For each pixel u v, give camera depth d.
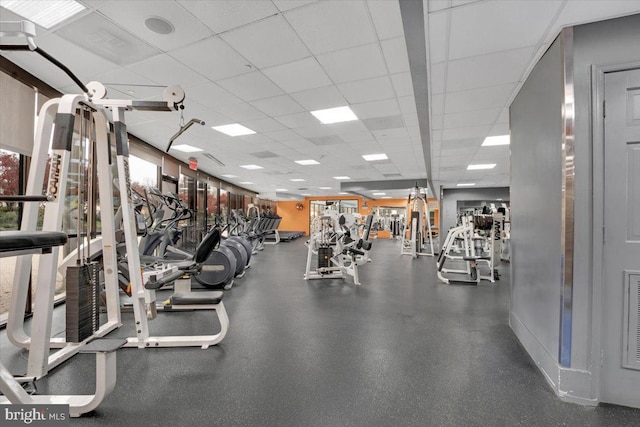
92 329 2.32
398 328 3.02
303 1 2.15
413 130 5.13
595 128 1.82
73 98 2.12
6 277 3.77
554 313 1.97
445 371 2.16
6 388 1.30
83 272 2.21
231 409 1.72
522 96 2.66
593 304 1.81
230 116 4.51
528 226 2.48
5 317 3.09
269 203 19.02
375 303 3.95
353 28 2.45
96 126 2.65
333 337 2.79
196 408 1.72
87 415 1.65
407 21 2.27
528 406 1.77
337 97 3.81
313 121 4.72
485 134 5.30
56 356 2.21
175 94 2.52
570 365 1.84
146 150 6.15
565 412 1.72
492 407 1.75
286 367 2.21
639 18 1.78
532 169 2.40
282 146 6.32
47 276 2.06
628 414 1.71
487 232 6.25
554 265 1.99
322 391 1.90
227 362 2.29
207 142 6.04
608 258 1.82
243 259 5.66
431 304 3.90
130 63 3.01
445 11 2.14
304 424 1.59
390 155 7.07
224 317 2.61
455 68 2.99
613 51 1.81
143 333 2.54
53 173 2.00
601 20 1.84
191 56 2.88
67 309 2.17
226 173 9.89
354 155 7.11
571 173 1.84
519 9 2.07
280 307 3.76
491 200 13.39
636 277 1.78
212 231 2.40
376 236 19.06
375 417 1.65
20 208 3.25
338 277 5.61
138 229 3.63
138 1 2.15
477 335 2.83
